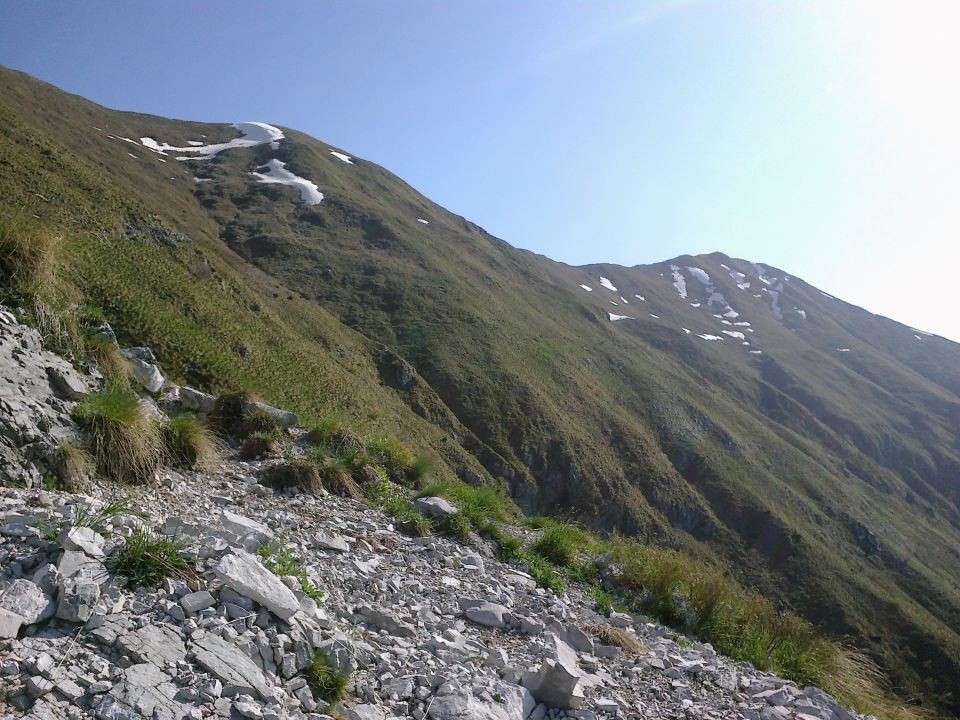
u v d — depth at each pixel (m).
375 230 143.00
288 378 47.91
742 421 142.38
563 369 119.00
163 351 33.56
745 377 175.12
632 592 12.48
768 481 118.12
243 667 5.09
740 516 106.44
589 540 15.91
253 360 46.38
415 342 104.69
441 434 80.50
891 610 92.44
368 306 111.88
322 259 122.75
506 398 99.69
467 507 13.24
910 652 86.56
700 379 160.25
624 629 9.99
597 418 111.88
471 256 164.25
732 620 11.91
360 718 5.29
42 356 9.44
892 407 188.50
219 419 13.75
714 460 117.44
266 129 196.50
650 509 99.69
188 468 10.74
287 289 102.25
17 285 10.31
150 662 4.78
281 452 13.13
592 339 148.75
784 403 166.62
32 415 8.12
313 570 7.93
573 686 6.68
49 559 5.50
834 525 115.75
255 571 6.17
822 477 130.62
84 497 7.56
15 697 4.11
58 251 11.73
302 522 10.08
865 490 141.12
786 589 95.31
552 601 10.28
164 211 101.88
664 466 108.88
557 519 17.69
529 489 88.69
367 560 9.45
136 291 40.91
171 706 4.49
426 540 11.26
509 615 8.65
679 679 8.41
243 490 10.86
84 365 10.35
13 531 5.73
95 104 167.00
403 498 13.24
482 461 87.44
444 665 6.57
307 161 170.25
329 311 105.81
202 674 4.87
